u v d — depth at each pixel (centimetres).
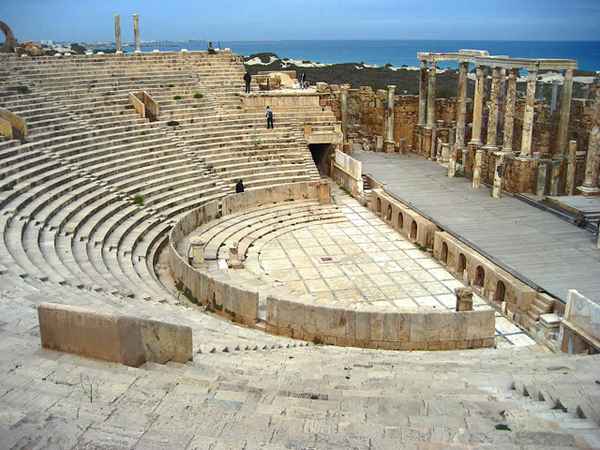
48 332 950
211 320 1823
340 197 3806
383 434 708
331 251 2884
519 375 1133
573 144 3356
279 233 3106
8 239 2022
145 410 736
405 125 4778
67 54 4316
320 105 4581
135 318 952
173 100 4050
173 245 2569
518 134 4178
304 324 1808
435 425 766
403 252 2877
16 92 3466
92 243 2377
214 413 738
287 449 641
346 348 1656
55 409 727
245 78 4203
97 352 927
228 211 3234
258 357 1328
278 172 3706
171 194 3161
